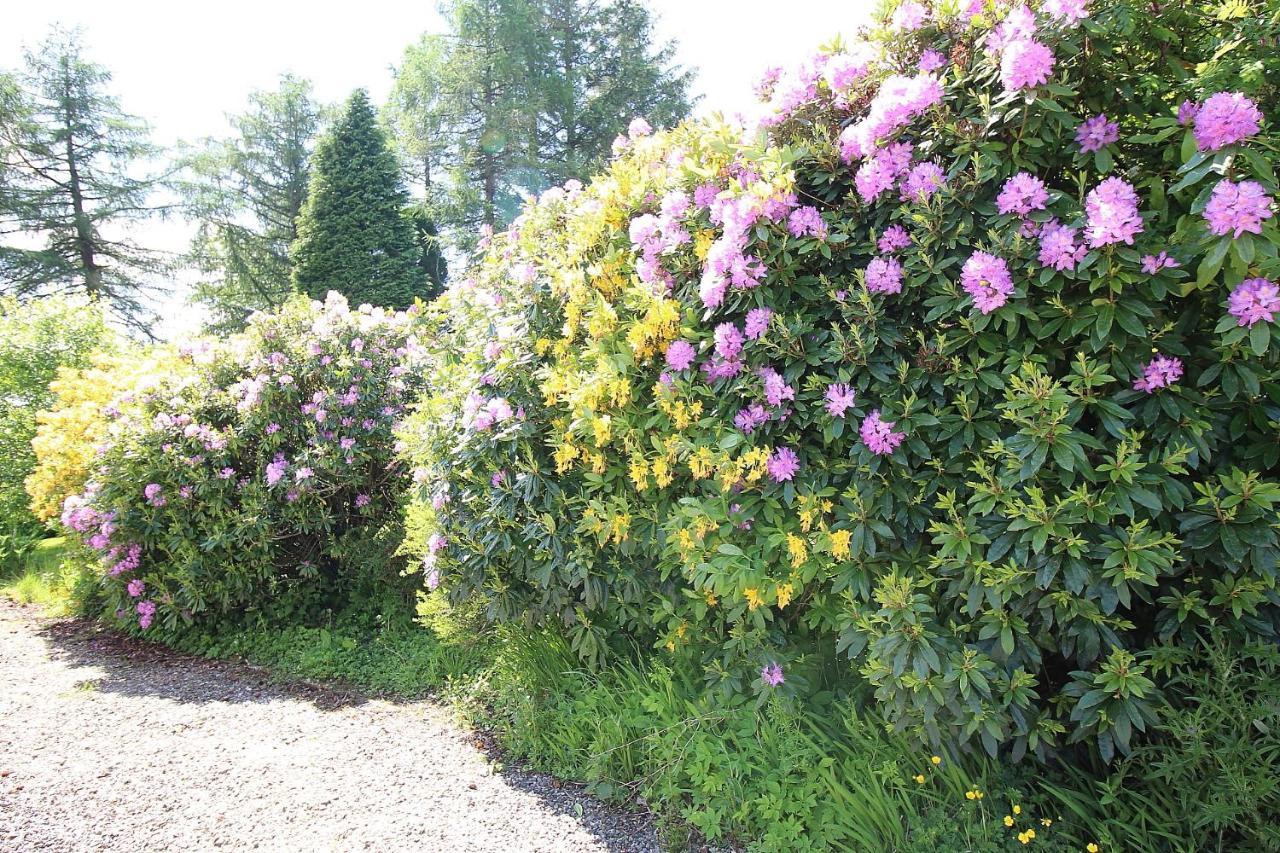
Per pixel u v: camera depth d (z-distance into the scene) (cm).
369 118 1819
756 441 246
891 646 203
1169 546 185
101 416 533
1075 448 181
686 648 291
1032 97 187
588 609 305
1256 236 171
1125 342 186
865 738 236
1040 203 190
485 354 351
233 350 530
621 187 318
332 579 512
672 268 282
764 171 238
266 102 2386
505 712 325
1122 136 211
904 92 211
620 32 2027
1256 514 176
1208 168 175
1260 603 188
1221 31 200
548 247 361
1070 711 204
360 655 436
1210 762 174
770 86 281
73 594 568
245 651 465
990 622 200
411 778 281
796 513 237
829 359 222
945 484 210
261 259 2281
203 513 475
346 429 488
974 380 206
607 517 276
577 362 312
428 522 362
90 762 296
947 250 212
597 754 273
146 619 471
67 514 496
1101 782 196
